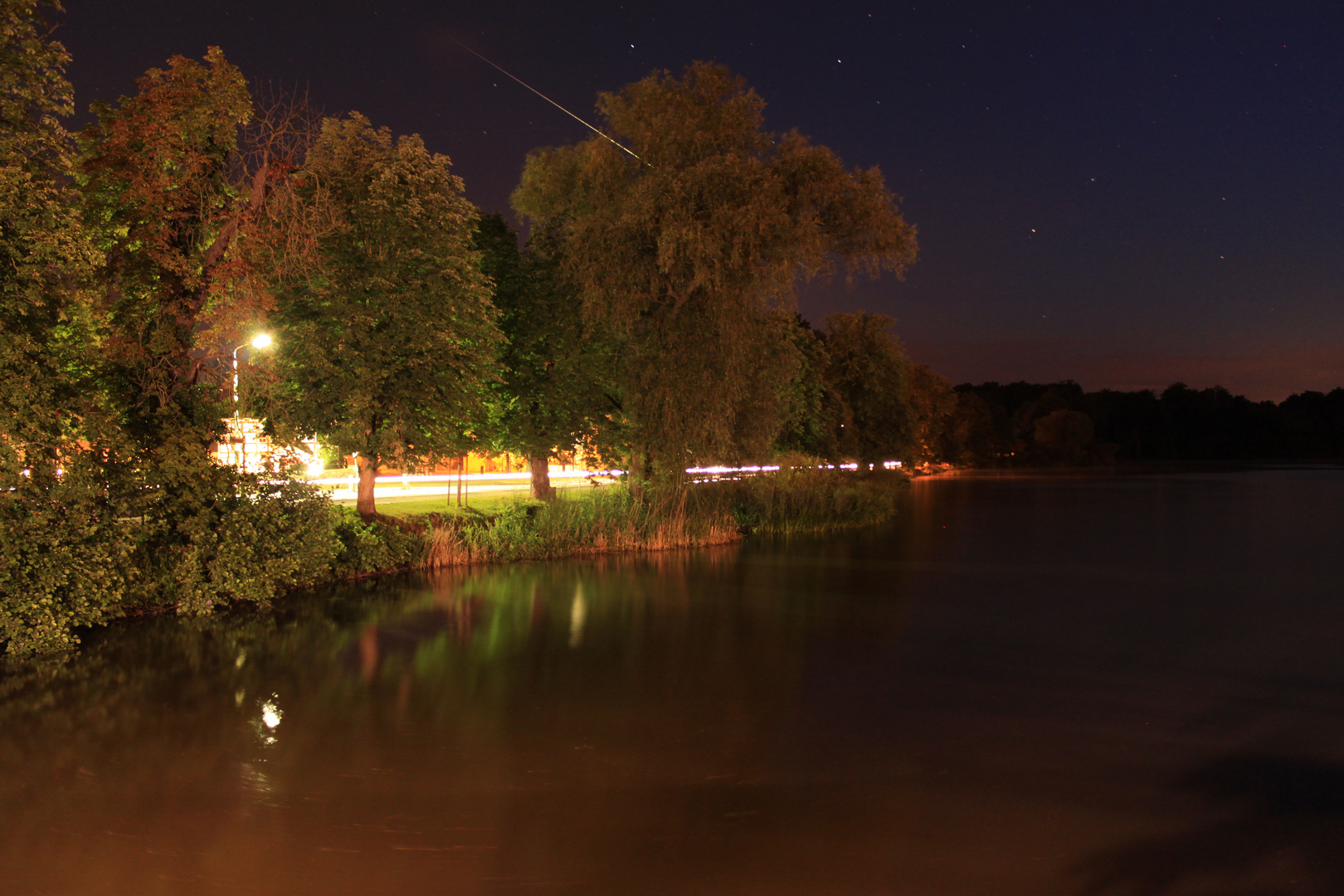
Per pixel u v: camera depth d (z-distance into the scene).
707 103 28.78
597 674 13.55
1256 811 8.51
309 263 19.67
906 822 8.21
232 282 17.48
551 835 7.90
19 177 13.10
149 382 16.81
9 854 7.44
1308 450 151.62
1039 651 15.16
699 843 7.77
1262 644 15.74
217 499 17.36
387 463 22.11
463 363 22.08
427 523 25.09
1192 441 153.38
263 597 17.45
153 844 7.65
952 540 31.73
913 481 80.19
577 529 27.61
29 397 13.04
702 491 32.59
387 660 14.18
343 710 11.55
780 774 9.43
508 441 29.80
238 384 18.12
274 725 10.92
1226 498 56.84
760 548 28.67
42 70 15.02
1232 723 11.23
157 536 17.08
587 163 29.36
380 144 21.91
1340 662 14.38
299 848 7.59
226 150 17.97
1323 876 7.20
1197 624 17.48
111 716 11.23
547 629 16.59
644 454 30.11
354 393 20.03
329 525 19.92
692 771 9.52
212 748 10.07
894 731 10.91
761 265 26.98
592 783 9.13
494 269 28.39
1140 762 9.88
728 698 12.33
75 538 13.98
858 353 60.25
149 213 16.41
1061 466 125.88
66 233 13.29
